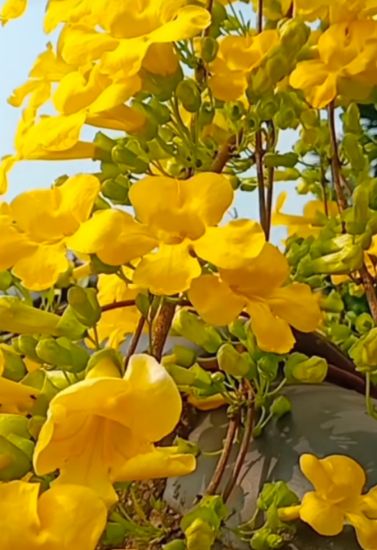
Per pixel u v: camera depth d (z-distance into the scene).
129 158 0.44
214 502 0.40
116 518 0.41
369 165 0.54
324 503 0.39
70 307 0.42
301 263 0.44
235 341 0.48
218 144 0.47
